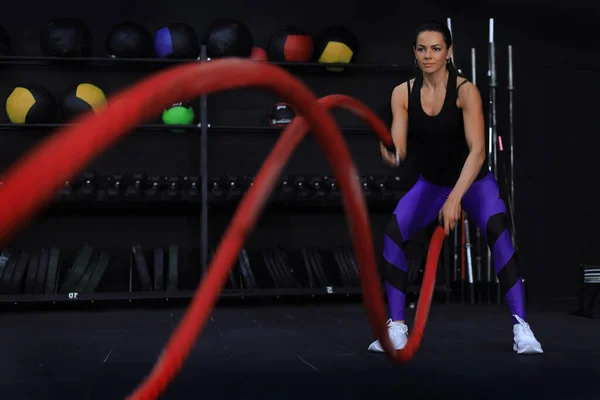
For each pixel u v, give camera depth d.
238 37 5.34
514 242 5.59
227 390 2.11
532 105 6.11
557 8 6.14
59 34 5.20
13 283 5.08
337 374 2.37
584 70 6.16
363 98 5.95
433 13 6.07
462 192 2.40
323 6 5.98
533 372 2.37
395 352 1.70
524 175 6.07
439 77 2.62
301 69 5.82
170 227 5.70
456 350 2.89
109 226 5.65
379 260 5.82
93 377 2.39
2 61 5.35
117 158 5.66
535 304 5.33
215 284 0.86
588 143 6.16
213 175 5.67
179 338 0.80
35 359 2.80
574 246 6.10
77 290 5.17
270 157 0.97
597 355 2.73
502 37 6.12
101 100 5.13
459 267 5.75
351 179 1.16
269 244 5.84
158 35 5.36
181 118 5.34
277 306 5.37
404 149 2.71
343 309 5.09
